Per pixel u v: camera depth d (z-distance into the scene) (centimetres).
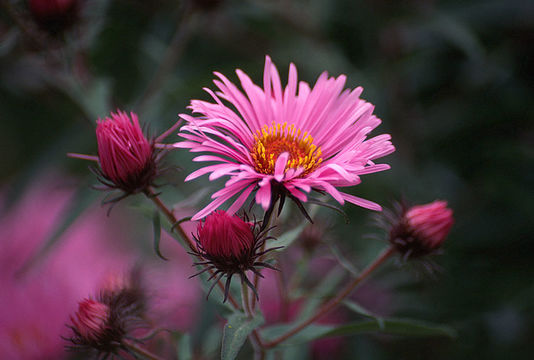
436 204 22
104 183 21
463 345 27
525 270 28
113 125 20
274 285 28
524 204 28
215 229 19
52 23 25
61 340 25
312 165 21
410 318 28
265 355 22
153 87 28
